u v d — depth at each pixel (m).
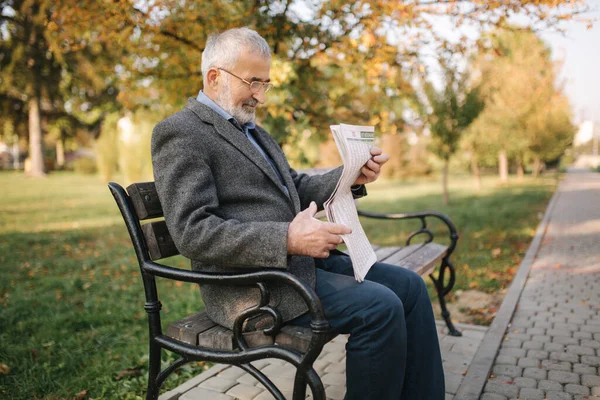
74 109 24.86
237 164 1.75
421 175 27.56
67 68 19.44
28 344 3.06
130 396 2.42
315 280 1.74
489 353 2.72
